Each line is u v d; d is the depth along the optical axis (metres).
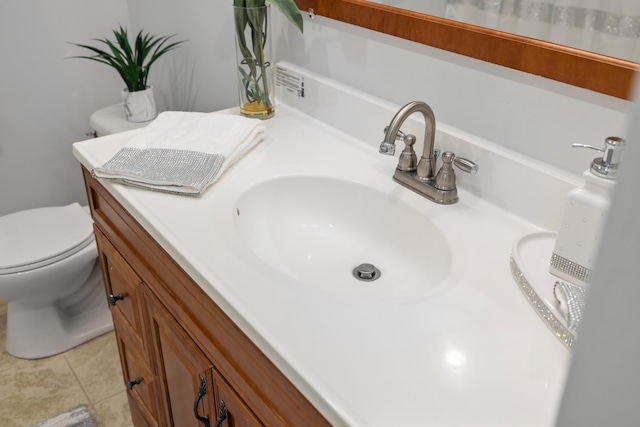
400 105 1.35
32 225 2.06
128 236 1.33
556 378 0.78
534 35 1.04
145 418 1.65
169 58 2.24
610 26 0.93
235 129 1.40
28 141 2.40
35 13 2.24
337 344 0.82
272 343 0.82
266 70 1.54
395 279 1.16
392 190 1.23
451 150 1.23
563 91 1.02
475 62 1.15
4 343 2.20
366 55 1.39
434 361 0.80
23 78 2.30
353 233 1.29
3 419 1.90
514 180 1.13
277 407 0.90
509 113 1.12
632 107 0.28
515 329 0.86
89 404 1.96
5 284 1.88
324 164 1.34
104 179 1.26
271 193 1.30
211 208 1.17
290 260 1.21
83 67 2.41
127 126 2.15
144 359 1.47
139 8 2.34
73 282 2.04
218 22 1.88
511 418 0.72
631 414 0.33
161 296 1.23
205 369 1.10
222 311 0.98
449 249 1.05
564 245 0.91
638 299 0.30
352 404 0.73
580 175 1.04
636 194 0.29
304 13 1.52
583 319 0.34
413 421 0.71
